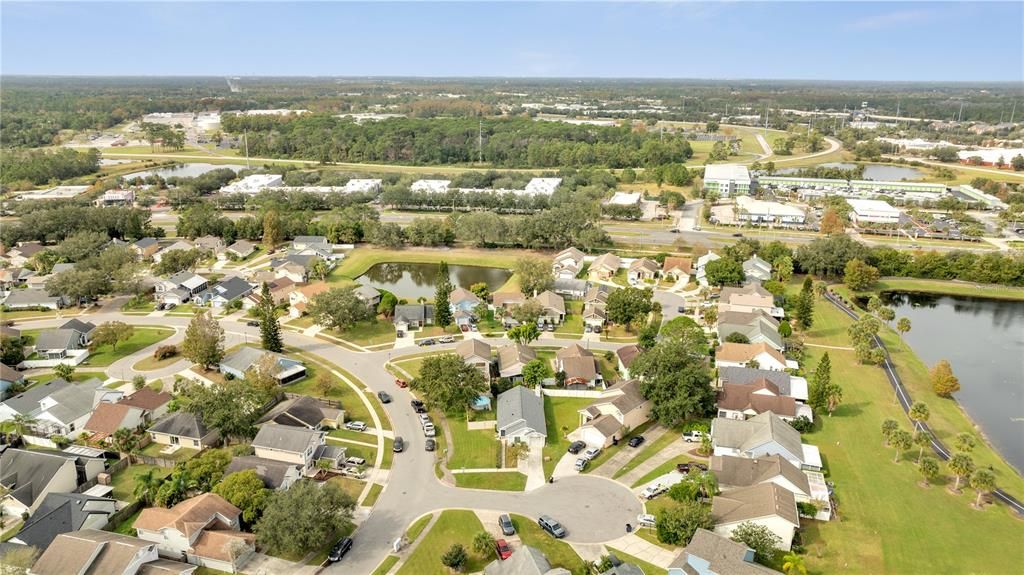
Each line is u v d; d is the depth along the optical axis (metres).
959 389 111.62
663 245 192.88
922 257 169.62
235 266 175.25
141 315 140.62
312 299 134.62
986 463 87.88
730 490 77.31
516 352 112.38
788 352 119.38
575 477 82.94
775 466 77.56
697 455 87.69
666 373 95.38
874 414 99.81
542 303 136.50
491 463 86.12
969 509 77.38
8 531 72.75
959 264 167.88
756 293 137.38
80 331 122.62
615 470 84.62
